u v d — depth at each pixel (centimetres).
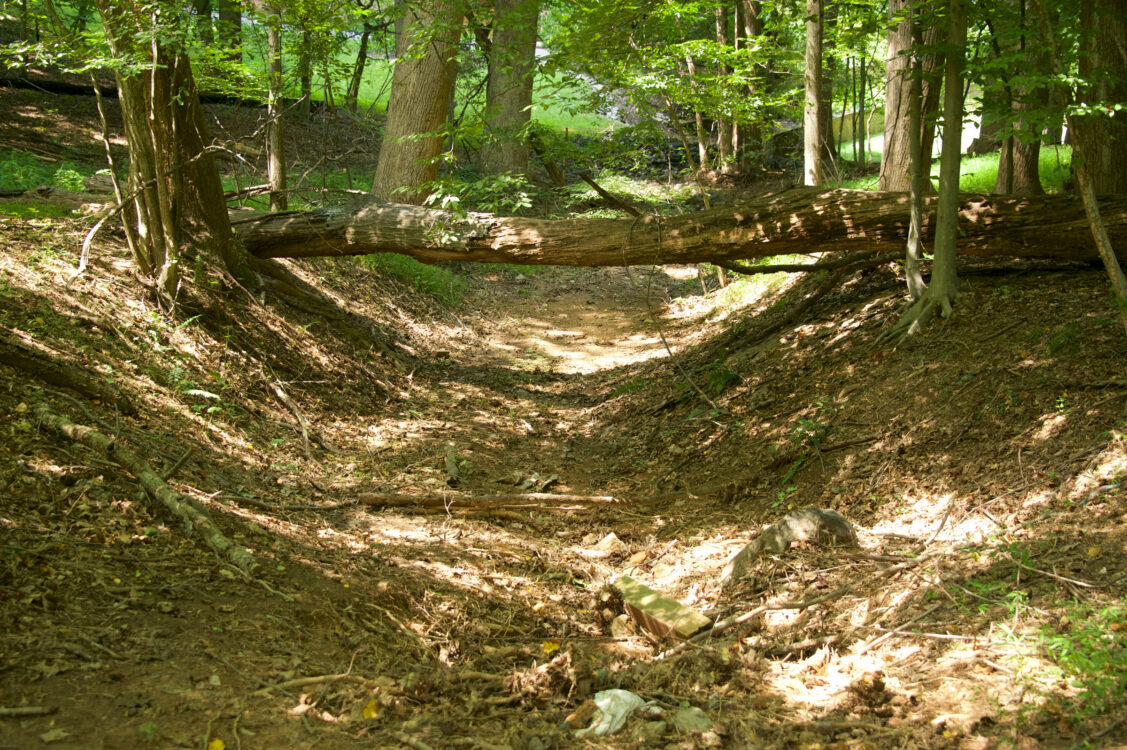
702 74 1066
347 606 386
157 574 358
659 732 304
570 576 516
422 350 1148
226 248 894
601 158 1324
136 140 741
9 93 1747
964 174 1425
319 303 994
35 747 238
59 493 397
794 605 421
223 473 545
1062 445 488
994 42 755
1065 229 719
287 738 269
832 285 948
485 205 919
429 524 572
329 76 1098
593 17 936
